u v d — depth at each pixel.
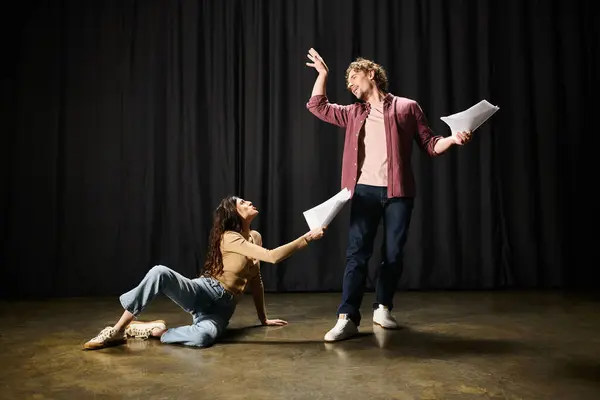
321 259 4.61
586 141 4.75
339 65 4.68
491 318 3.37
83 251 4.58
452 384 2.09
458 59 4.73
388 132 2.95
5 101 4.54
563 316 3.41
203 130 4.66
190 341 2.67
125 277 4.61
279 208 4.63
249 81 4.68
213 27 4.68
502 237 4.71
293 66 4.68
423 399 1.94
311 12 4.68
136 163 4.64
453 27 4.74
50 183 4.57
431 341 2.77
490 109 2.65
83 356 2.51
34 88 4.57
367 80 3.02
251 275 3.05
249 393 2.00
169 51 4.67
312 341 2.78
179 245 4.63
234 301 2.87
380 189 2.94
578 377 2.17
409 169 3.00
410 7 4.70
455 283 4.64
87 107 4.62
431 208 4.68
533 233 4.69
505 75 4.74
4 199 4.53
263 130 4.65
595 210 4.74
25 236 4.54
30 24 4.58
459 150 4.69
